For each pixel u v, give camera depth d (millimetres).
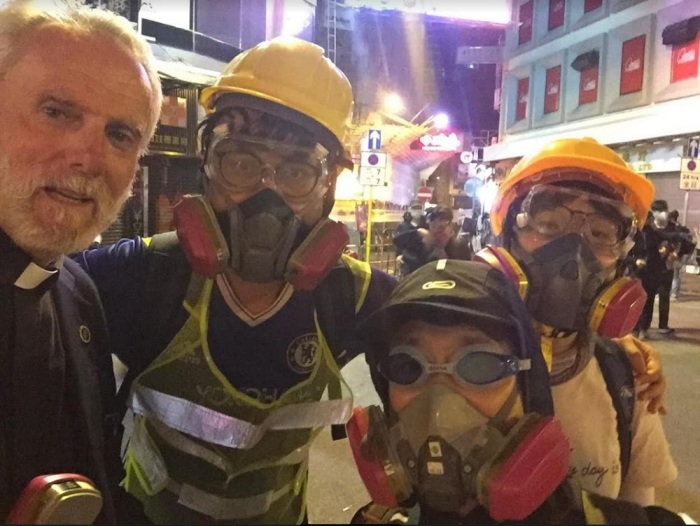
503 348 1077
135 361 1486
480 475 986
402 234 5211
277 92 1438
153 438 1431
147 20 8211
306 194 1422
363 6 18484
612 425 1398
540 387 1123
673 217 7965
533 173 1492
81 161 1172
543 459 983
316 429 1468
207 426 1357
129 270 1490
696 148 11250
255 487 1400
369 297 1528
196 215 1381
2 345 1124
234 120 1447
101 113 1202
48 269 1217
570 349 1408
